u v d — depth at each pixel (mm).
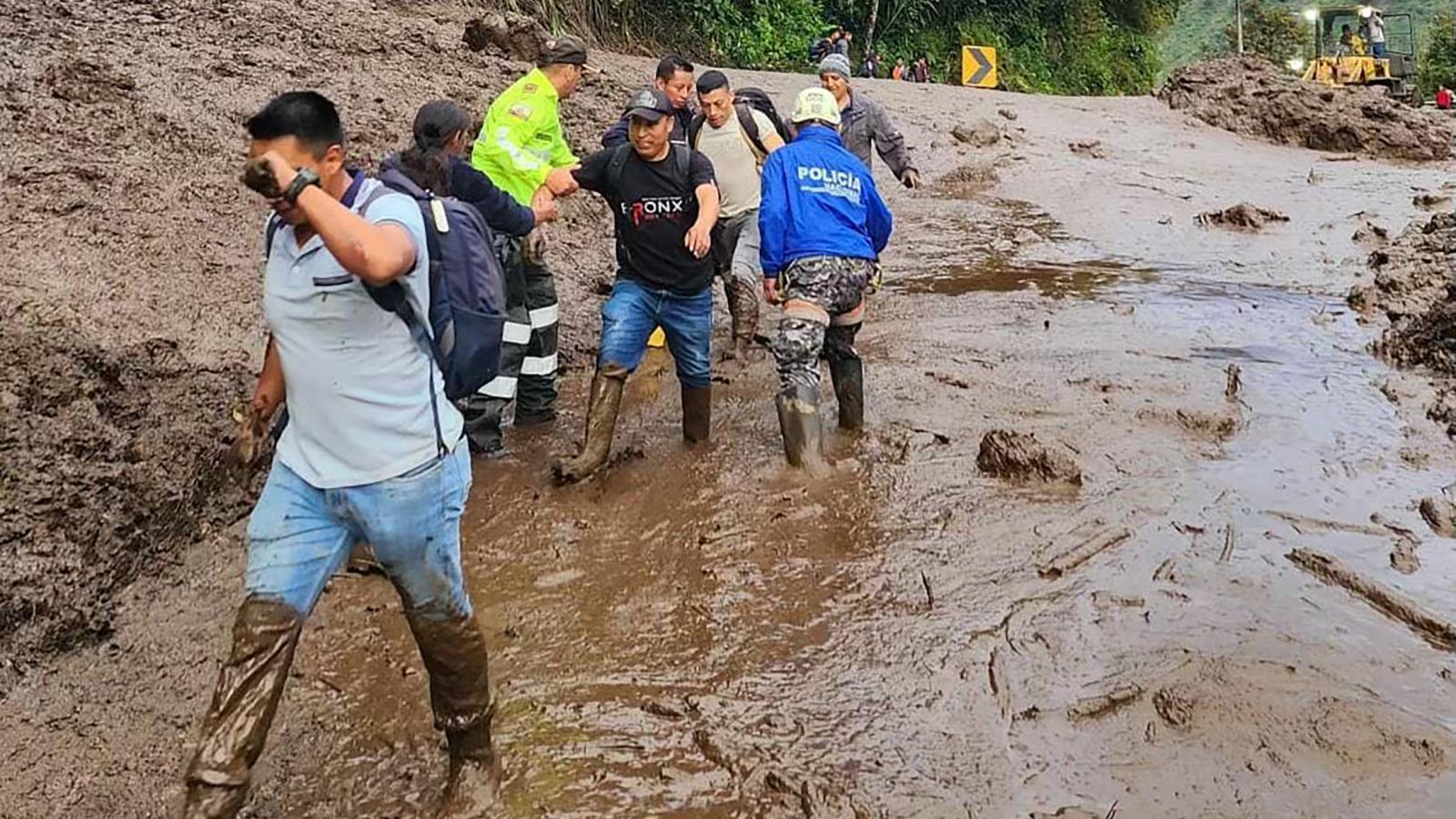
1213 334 8203
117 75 8195
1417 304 8641
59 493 4465
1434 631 4340
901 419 6496
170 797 3463
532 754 3670
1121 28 40688
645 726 3818
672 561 4910
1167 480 5668
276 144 2885
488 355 3283
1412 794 3465
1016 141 15766
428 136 4871
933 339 8023
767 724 3818
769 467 5863
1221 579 4730
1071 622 4410
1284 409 6656
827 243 5902
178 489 4914
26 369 4930
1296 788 3496
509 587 4703
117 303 5922
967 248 10961
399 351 3086
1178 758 3641
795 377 5828
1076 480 5602
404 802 3467
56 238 6250
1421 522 5227
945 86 19234
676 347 6000
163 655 4160
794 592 4656
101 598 4344
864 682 4047
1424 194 13430
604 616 4484
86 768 3535
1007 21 35250
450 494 3229
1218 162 15719
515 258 5879
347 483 3088
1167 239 11461
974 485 5625
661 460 5977
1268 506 5391
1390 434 6281
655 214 5684
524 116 5953
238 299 6531
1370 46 29969
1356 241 11352
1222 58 20047
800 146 6055
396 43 11859
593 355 7625
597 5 19078
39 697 3836
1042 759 3650
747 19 23000
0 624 3965
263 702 3010
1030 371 7312
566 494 5547
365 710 3896
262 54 10109
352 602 4547
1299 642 4258
